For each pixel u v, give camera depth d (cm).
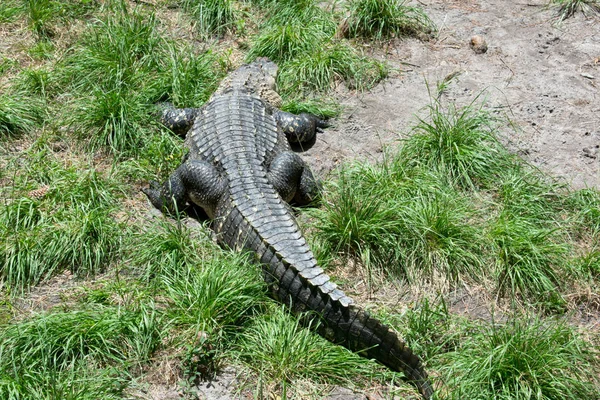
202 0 1011
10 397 512
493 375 554
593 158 797
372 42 971
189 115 837
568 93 888
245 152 741
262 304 620
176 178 732
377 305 643
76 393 525
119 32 923
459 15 1028
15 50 934
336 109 876
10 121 808
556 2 1038
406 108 874
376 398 555
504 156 783
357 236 684
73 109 838
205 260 666
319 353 572
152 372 567
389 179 745
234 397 552
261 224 653
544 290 655
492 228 695
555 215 732
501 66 936
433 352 592
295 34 950
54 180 742
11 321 604
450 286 663
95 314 595
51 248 664
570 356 574
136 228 709
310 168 802
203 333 569
